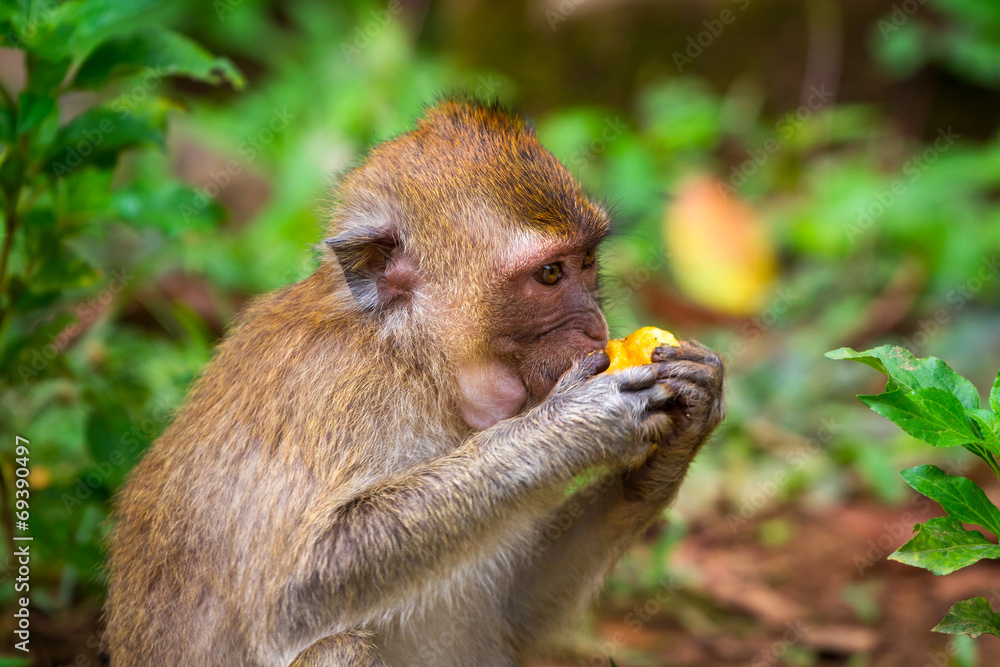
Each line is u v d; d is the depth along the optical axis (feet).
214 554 20.85
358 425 20.81
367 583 19.88
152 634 21.21
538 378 21.77
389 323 21.62
